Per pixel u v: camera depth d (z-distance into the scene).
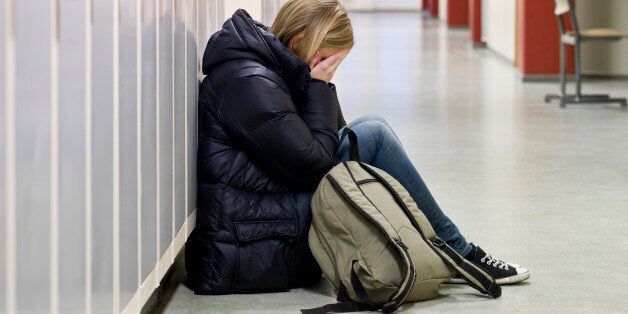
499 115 7.25
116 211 1.93
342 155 2.87
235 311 2.65
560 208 4.09
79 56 1.65
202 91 2.82
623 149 5.68
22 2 1.37
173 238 2.52
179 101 2.58
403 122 6.89
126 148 2.00
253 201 2.77
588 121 6.92
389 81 9.75
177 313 2.63
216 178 2.77
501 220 3.87
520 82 9.66
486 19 13.55
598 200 4.26
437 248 2.73
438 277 2.70
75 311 1.66
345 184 2.65
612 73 9.95
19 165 1.37
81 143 1.67
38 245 1.46
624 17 9.71
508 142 5.97
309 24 2.78
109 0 1.84
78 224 1.66
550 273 3.07
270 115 2.65
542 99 8.29
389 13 25.02
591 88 9.09
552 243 3.48
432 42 15.12
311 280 2.88
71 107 1.61
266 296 2.80
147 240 2.23
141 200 2.15
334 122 2.81
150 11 2.21
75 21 1.62
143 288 2.21
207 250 2.79
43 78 1.46
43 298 1.49
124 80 1.97
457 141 6.01
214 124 2.79
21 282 1.39
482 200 4.26
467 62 11.80
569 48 9.65
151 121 2.23
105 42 1.81
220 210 2.75
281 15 2.83
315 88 2.81
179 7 2.58
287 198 2.79
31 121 1.42
